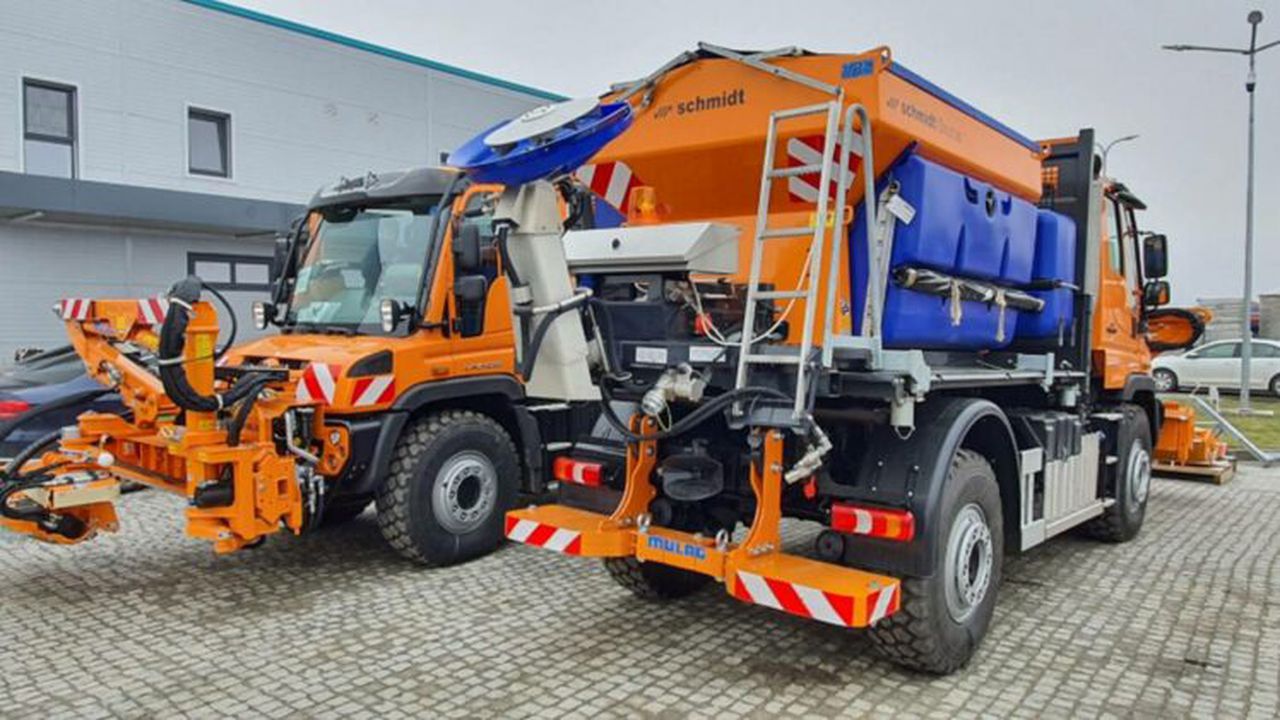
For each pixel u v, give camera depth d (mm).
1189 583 5516
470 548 5879
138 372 5375
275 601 5078
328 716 3641
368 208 6332
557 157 4070
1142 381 6809
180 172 15461
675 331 4172
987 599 4254
